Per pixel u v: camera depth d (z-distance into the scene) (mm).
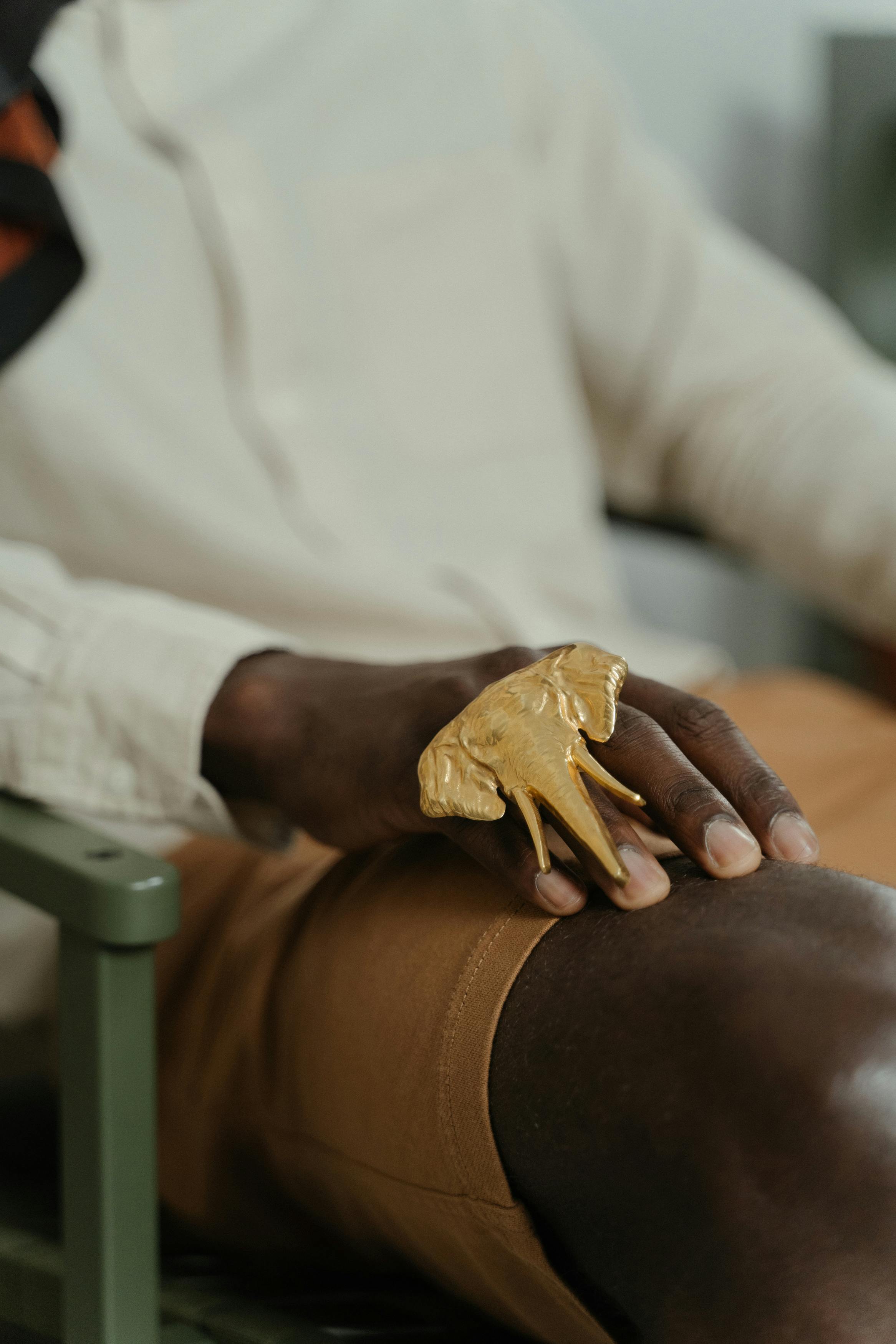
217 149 1321
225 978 957
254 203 1336
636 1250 740
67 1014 852
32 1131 1115
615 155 1701
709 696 1382
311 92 1417
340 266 1415
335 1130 853
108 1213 842
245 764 915
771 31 2430
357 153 1440
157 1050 991
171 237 1294
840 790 1105
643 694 824
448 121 1510
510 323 1539
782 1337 725
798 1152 709
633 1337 773
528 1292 805
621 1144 730
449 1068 785
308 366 1378
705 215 1791
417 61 1500
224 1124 936
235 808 952
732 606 2559
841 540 1520
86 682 944
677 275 1682
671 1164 722
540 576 1537
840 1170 708
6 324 1099
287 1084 881
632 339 1689
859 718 1307
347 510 1363
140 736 934
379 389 1435
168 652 945
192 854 1065
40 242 1106
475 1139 773
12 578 987
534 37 1653
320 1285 971
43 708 949
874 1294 716
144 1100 847
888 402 1568
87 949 840
